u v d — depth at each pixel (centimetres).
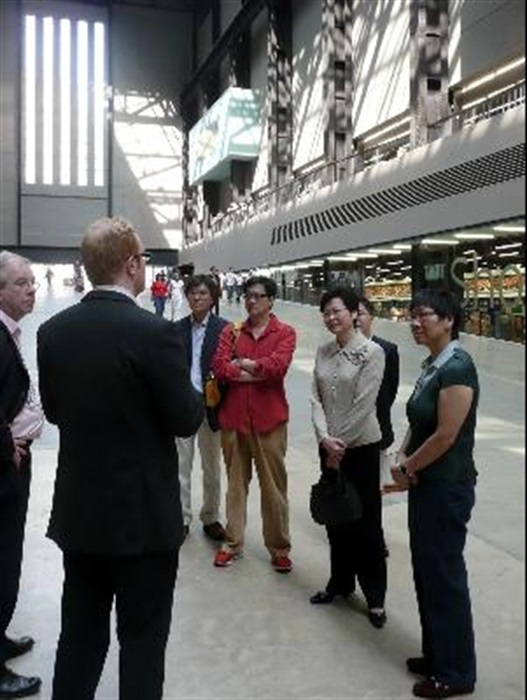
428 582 285
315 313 2128
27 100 4319
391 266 2355
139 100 4475
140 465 226
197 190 4391
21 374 294
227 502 427
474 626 333
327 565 420
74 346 228
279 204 3200
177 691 284
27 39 4312
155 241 4519
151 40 4488
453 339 289
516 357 1185
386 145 2505
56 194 4362
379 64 2538
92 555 230
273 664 306
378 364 353
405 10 2352
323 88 2883
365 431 350
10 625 339
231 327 425
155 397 225
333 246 2655
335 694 283
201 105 4281
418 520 287
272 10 3294
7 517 291
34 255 4338
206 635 332
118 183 4441
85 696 236
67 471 231
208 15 4319
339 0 2770
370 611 346
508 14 1867
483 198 1788
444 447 275
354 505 338
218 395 423
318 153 2978
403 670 302
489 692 282
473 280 1847
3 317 292
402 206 2184
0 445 278
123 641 232
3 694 279
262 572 409
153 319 227
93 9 4403
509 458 605
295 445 709
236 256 3647
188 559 430
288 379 1055
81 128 4394
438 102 2148
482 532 441
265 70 3516
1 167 4297
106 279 234
